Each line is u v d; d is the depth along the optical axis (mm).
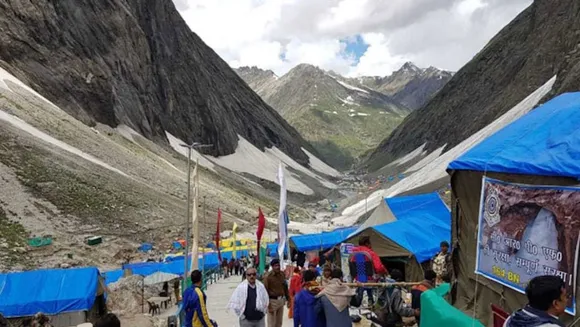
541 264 6207
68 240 39688
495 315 7113
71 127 73312
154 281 29141
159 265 33531
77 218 44625
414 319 9414
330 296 7738
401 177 93625
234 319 15719
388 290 9453
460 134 126125
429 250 15852
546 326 3893
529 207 6508
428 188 39250
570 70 52188
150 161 86750
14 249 34750
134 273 31922
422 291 8938
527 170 6520
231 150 163500
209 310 17875
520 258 6664
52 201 45656
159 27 154125
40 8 93438
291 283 14367
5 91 68750
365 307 12570
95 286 20359
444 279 9844
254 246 48875
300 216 101562
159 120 125000
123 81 112312
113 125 98062
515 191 6848
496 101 107000
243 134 185125
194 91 155625
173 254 42125
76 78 93562
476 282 7906
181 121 142875
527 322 4008
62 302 19312
